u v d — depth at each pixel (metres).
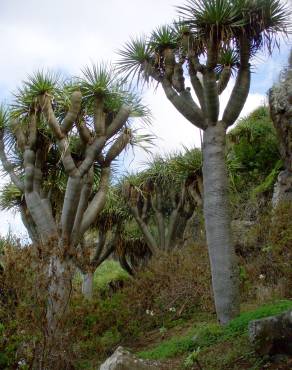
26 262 6.02
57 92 8.47
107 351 7.22
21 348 5.66
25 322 5.70
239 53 7.09
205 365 5.29
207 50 6.68
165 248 12.69
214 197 6.50
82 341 6.64
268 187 11.59
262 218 9.70
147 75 7.67
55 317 5.88
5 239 7.21
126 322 7.85
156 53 7.56
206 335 6.05
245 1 6.87
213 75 6.66
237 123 14.95
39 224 8.04
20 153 9.64
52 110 8.00
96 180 9.91
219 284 6.30
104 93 8.55
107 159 8.78
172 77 7.32
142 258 15.91
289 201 9.12
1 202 11.17
